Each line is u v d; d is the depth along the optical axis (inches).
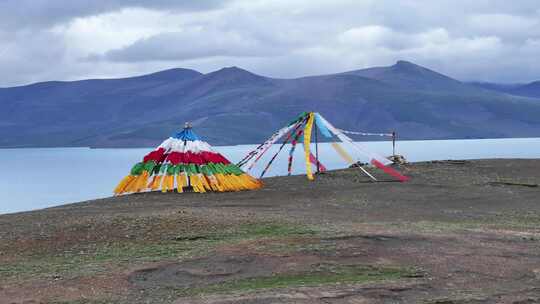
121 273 531.8
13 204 2549.2
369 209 959.0
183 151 1306.6
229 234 697.6
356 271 534.3
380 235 644.1
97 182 3934.5
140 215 805.2
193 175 1257.4
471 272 537.6
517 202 1033.5
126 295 478.6
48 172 5354.3
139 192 1259.8
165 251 620.4
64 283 504.4
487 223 819.4
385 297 470.6
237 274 528.4
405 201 1048.8
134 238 686.5
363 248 600.1
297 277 518.9
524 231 732.7
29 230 746.2
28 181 4128.9
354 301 457.7
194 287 498.9
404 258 573.0
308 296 462.6
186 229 722.2
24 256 624.4
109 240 680.4
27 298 465.7
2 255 629.0
